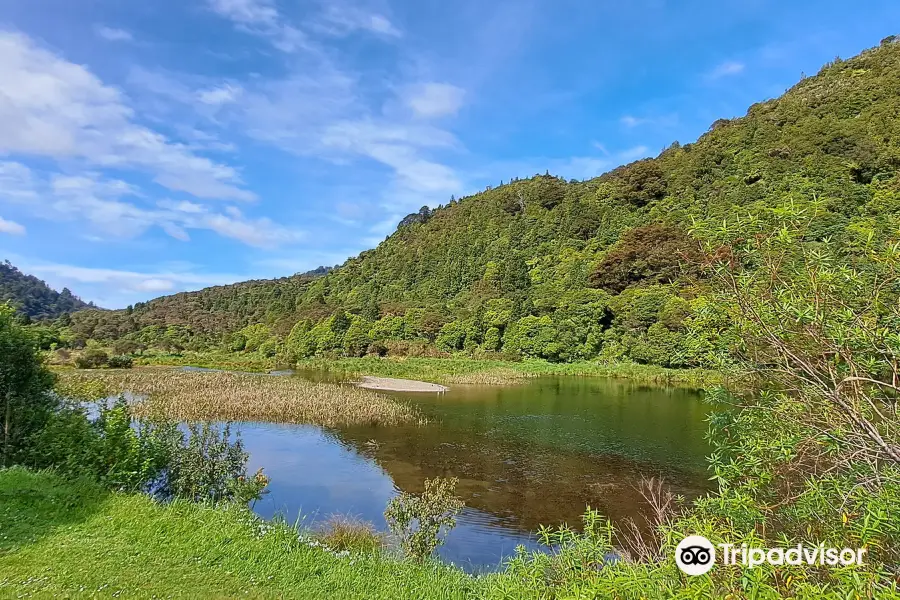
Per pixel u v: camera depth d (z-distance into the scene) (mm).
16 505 7418
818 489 3934
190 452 9633
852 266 3994
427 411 25703
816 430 3756
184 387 29500
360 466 15695
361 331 60000
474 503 12672
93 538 6746
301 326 66562
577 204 81875
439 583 6594
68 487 8453
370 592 6117
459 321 59812
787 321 3838
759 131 70562
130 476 8977
